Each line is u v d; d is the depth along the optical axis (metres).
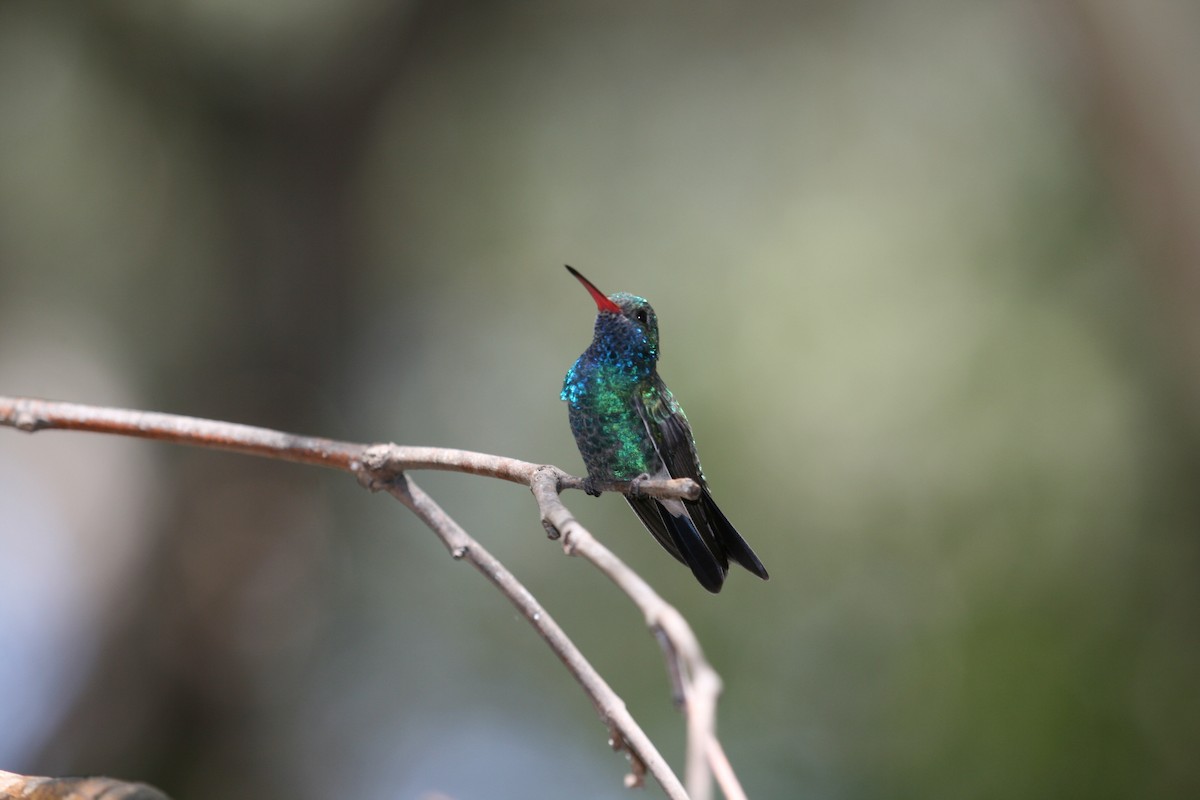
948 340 13.94
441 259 15.58
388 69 13.62
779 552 14.28
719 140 16.16
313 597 12.82
